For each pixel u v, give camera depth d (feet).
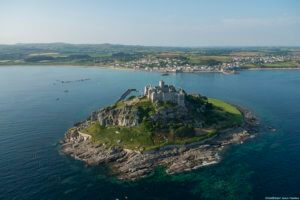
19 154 647.56
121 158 618.44
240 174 542.57
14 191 499.51
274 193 480.23
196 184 514.68
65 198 480.64
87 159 620.49
